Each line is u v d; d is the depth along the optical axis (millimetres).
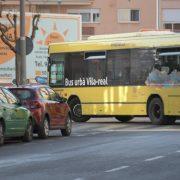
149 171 15883
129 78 35562
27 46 38500
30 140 25844
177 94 33344
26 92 27078
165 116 34344
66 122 29047
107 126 34500
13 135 24484
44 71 51594
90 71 37562
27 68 50875
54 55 39500
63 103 29000
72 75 38500
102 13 81125
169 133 28109
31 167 17000
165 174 15367
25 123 25391
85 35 80812
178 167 16594
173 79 33531
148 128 32031
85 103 37781
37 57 51406
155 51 34438
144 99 34875
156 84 34281
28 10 80000
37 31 51594
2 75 50656
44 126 26953
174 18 81125
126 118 39250
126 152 20281
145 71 34812
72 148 22109
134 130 30797
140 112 35031
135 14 81562
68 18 53000
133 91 35312
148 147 21781
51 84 39500
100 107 37000
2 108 23547
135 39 35438
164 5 80688
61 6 81250
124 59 35875
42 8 81062
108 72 36625
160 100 34219
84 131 31141
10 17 50250
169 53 33812
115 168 16500
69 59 38688
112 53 36469
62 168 16688
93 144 23406
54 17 52312
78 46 38250
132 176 15070
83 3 80625
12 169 16625
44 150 21656
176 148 21344
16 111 24609
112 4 81250
